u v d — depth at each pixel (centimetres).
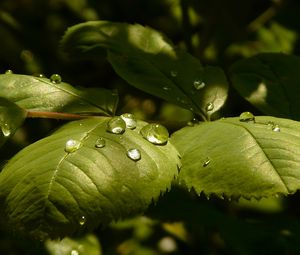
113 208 26
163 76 33
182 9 47
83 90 31
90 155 27
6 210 27
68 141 28
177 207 40
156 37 35
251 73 35
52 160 27
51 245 37
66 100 31
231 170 27
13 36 54
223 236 38
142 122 29
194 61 33
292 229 38
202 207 40
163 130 28
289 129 29
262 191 27
